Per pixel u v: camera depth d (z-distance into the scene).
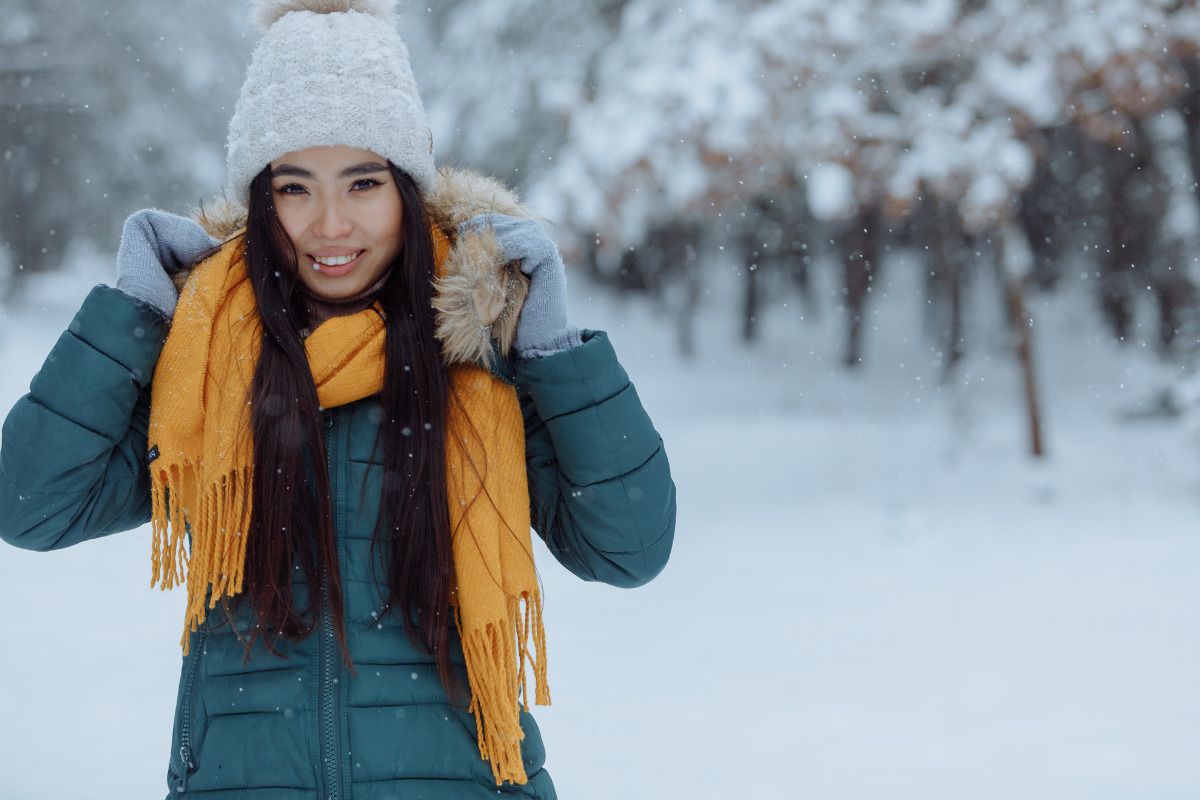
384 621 1.63
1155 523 10.51
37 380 1.66
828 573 8.84
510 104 17.31
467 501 1.65
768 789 3.94
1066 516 11.11
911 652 6.14
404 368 1.66
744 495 13.45
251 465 1.60
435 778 1.61
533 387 1.75
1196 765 4.15
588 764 4.21
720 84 12.24
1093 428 16.67
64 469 1.63
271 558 1.59
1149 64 12.24
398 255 1.75
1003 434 17.05
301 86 1.66
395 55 1.73
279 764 1.58
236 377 1.63
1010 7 12.74
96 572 7.70
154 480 1.61
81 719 4.50
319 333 1.66
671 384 24.42
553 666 5.82
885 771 4.16
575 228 12.81
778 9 12.40
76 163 24.38
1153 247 18.88
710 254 30.70
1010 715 4.91
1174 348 15.23
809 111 12.95
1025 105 12.56
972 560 9.19
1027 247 24.41
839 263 26.23
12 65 22.80
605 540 1.79
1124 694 5.16
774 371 25.42
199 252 1.78
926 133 12.88
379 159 1.71
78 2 23.38
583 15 17.27
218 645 1.64
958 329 20.45
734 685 5.45
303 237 1.69
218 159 25.23
